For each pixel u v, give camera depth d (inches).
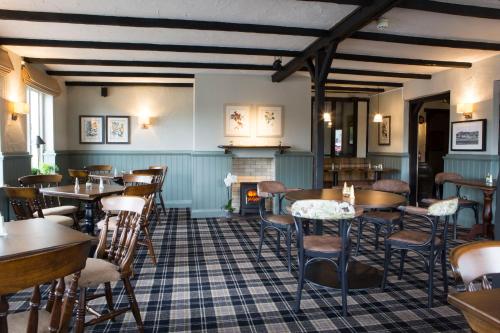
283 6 144.0
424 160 402.3
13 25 165.3
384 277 127.6
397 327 102.4
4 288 47.5
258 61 236.2
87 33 177.9
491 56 223.5
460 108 241.8
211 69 249.1
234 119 267.6
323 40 178.7
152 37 184.5
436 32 178.4
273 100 271.3
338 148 374.3
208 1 139.3
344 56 215.2
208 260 161.5
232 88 267.1
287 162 270.1
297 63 216.7
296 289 129.4
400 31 176.6
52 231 83.8
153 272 145.8
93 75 262.4
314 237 124.3
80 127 301.7
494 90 223.1
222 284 133.6
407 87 307.1
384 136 343.3
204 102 264.8
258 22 162.1
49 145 266.4
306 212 109.1
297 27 167.5
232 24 161.5
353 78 293.9
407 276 141.7
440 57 227.3
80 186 178.9
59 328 58.1
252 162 279.9
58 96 277.6
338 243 116.6
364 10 139.9
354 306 115.9
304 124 275.6
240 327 102.2
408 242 120.9
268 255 169.6
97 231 194.2
